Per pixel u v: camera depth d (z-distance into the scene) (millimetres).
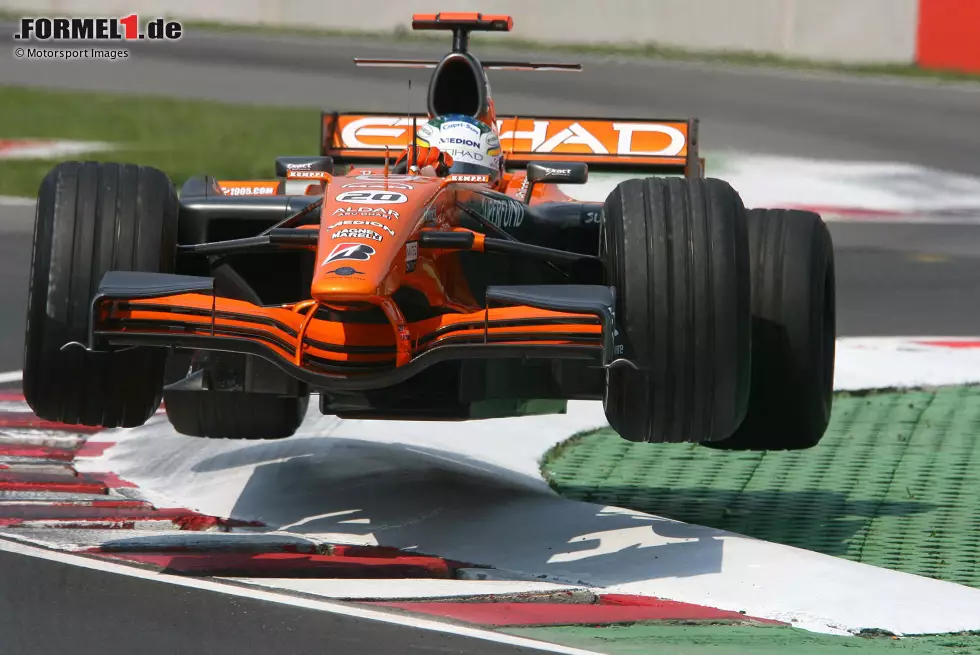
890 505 24156
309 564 19391
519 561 19891
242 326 18438
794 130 88750
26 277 45312
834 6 118688
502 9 124500
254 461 25250
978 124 94625
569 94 96688
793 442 23047
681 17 121250
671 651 16188
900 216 65938
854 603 18469
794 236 22234
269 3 132500
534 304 18172
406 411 20078
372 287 17984
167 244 19969
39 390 19641
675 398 19109
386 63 28844
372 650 15953
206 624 16703
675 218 19219
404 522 21734
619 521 22031
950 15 116938
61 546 19844
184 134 82438
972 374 35188
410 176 21812
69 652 15805
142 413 20078
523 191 25891
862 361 36188
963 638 17375
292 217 21500
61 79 103375
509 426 28734
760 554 20328
